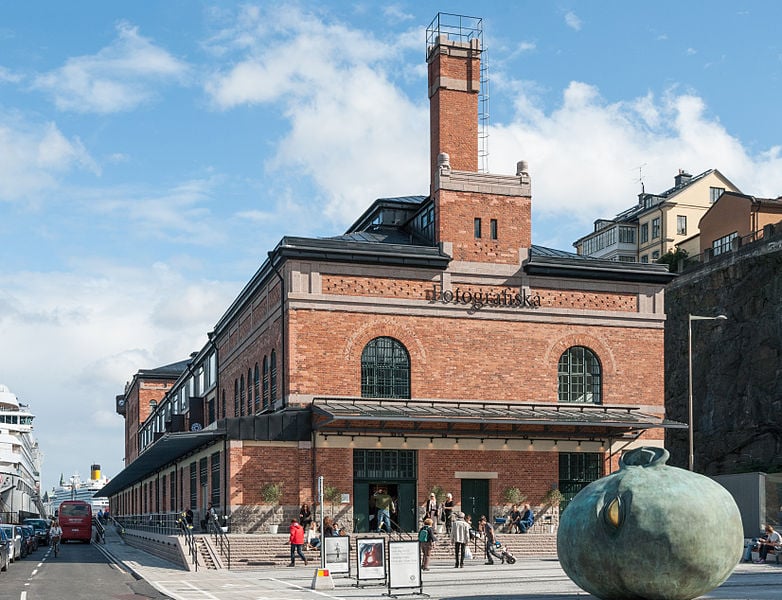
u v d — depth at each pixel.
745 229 70.25
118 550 52.84
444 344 40.97
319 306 39.53
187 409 73.75
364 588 25.69
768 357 60.72
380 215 49.03
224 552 34.75
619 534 17.23
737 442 61.38
